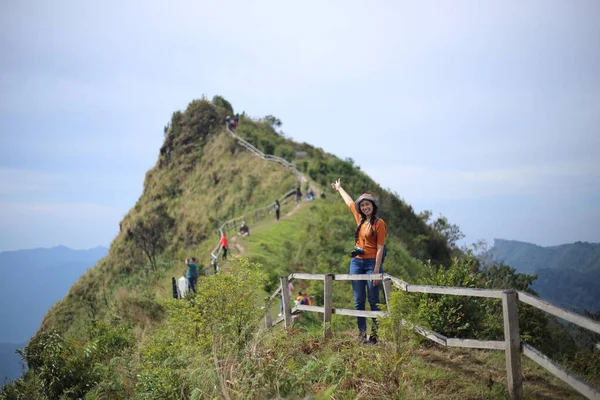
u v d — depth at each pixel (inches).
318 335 299.1
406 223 1336.1
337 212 1093.1
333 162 1739.7
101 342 421.4
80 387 364.5
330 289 301.1
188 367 250.8
